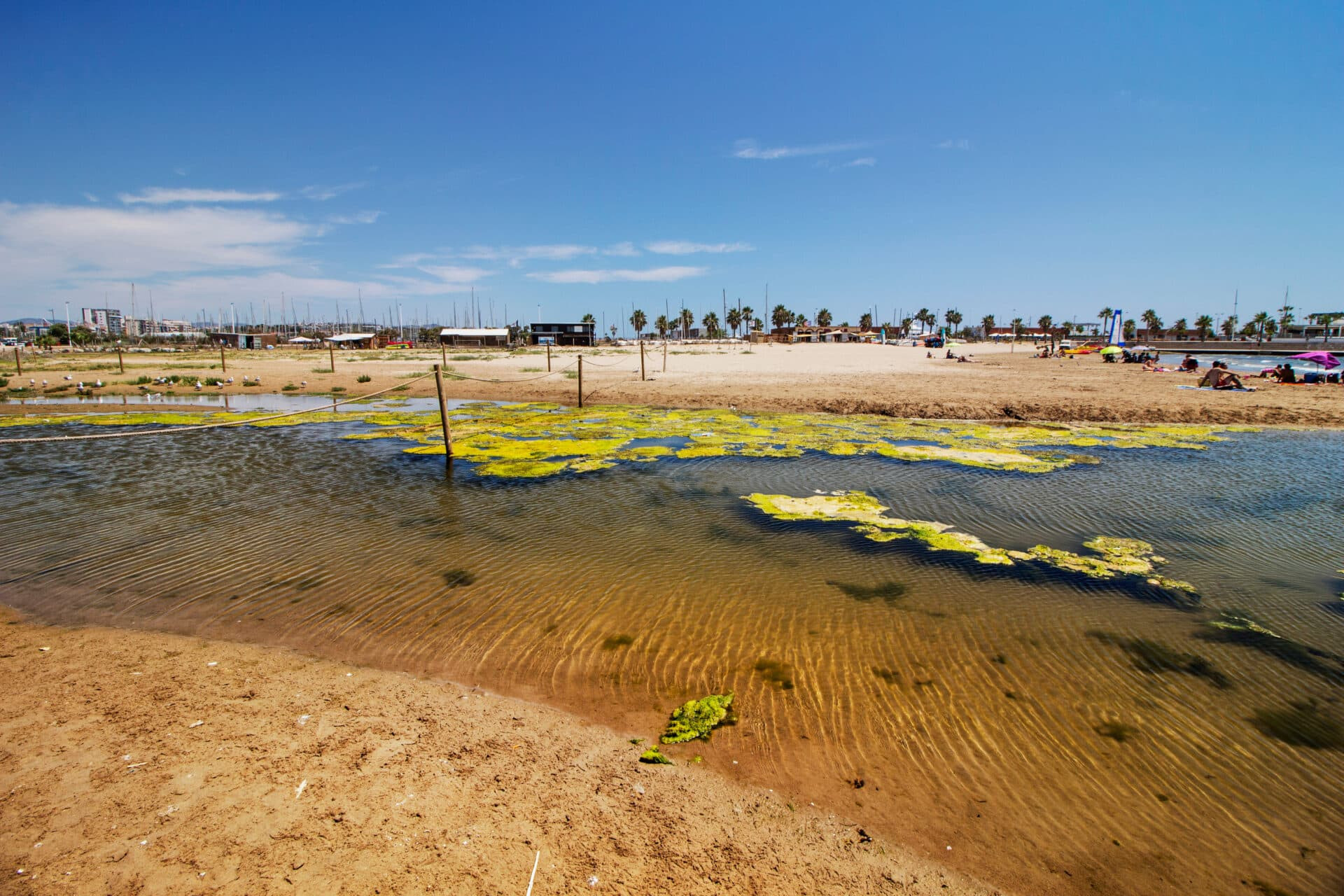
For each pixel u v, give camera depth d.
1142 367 53.97
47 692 6.38
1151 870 4.45
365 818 4.66
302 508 13.54
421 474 16.67
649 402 31.88
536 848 4.44
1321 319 118.94
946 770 5.42
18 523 12.49
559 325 121.94
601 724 6.00
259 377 44.38
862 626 8.11
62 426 24.92
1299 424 24.03
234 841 4.40
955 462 17.70
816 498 14.27
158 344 138.12
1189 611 8.68
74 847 4.30
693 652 7.42
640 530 12.01
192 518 12.84
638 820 4.76
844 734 5.88
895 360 63.62
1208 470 16.81
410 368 54.28
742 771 5.34
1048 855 4.55
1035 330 177.38
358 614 8.42
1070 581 9.66
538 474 16.55
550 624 8.13
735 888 4.17
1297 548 11.19
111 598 8.93
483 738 5.72
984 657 7.38
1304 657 7.50
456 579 9.66
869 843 4.61
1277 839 4.76
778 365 55.88
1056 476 16.16
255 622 8.16
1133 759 5.62
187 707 6.12
